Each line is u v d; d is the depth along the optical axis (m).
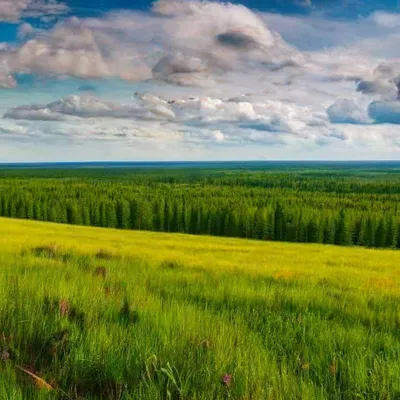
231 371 3.84
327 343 5.13
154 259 16.33
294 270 15.96
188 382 3.59
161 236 52.06
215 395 3.47
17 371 3.60
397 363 4.37
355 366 4.25
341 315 7.25
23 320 4.63
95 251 16.62
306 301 8.17
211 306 7.07
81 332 4.62
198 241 45.53
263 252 30.31
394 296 10.06
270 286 10.23
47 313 5.11
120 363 3.89
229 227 109.44
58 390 3.33
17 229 39.91
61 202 121.19
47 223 61.94
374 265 23.00
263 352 4.46
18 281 6.61
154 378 3.71
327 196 183.50
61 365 3.87
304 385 3.63
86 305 5.61
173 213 117.25
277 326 5.96
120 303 6.13
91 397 3.33
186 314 5.69
